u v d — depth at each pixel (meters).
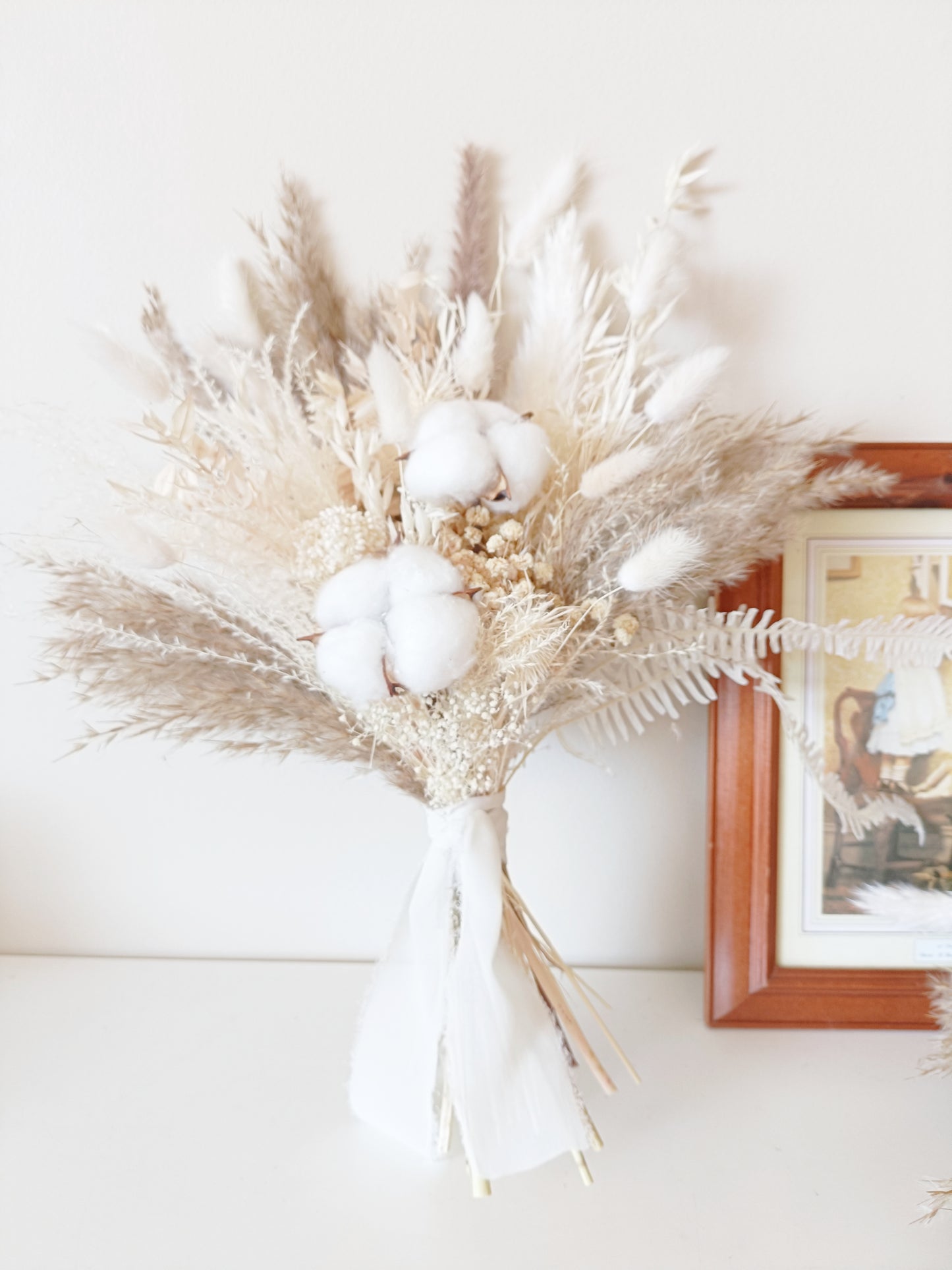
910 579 0.54
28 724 0.58
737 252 0.53
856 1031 0.54
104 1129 0.47
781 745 0.55
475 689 0.42
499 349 0.54
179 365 0.52
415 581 0.39
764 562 0.53
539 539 0.45
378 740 0.44
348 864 0.59
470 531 0.43
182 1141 0.46
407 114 0.52
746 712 0.54
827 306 0.53
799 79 0.52
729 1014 0.54
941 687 0.54
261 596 0.44
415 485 0.41
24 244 0.54
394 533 0.42
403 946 0.47
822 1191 0.43
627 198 0.53
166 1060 0.51
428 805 0.46
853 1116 0.47
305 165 0.53
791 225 0.53
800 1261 0.40
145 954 0.60
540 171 0.52
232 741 0.48
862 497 0.53
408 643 0.37
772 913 0.54
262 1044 0.53
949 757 0.54
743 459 0.48
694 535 0.45
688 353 0.53
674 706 0.56
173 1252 0.40
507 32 0.52
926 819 0.55
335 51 0.52
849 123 0.52
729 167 0.52
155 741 0.57
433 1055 0.45
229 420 0.46
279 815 0.59
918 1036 0.54
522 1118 0.43
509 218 0.53
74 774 0.59
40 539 0.54
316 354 0.50
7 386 0.55
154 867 0.59
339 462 0.45
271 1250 0.40
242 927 0.60
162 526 0.43
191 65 0.52
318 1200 0.43
